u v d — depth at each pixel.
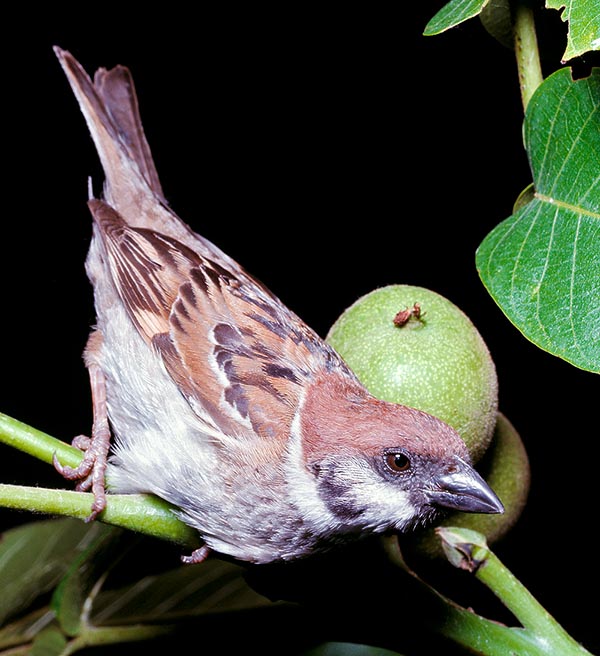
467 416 0.74
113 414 0.78
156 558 0.76
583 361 0.72
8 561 0.78
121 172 0.84
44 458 0.74
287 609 0.74
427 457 0.74
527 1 0.75
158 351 0.77
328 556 0.73
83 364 0.80
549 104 0.73
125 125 0.85
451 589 0.76
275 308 0.78
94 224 0.82
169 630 0.75
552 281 0.72
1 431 0.74
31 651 0.75
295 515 0.75
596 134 0.73
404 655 0.73
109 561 0.75
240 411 0.76
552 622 0.73
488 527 0.75
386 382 0.75
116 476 0.76
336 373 0.76
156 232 0.81
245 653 0.74
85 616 0.76
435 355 0.74
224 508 0.75
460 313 0.75
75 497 0.73
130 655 0.76
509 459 0.76
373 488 0.74
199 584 0.77
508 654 0.73
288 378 0.76
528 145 0.74
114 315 0.80
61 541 0.79
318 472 0.75
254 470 0.75
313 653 0.77
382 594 0.73
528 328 0.72
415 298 0.75
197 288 0.78
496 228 0.74
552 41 0.76
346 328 0.76
